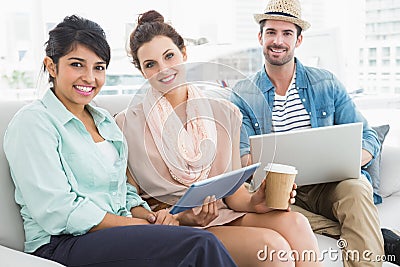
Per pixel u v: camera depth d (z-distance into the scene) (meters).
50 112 1.92
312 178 2.36
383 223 2.53
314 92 2.63
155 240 1.68
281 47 2.58
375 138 2.68
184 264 1.63
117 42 4.39
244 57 3.60
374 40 4.61
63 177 1.83
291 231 2.01
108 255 1.72
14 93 4.06
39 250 1.85
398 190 2.80
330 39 3.65
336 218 2.40
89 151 1.94
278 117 2.62
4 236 1.88
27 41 4.10
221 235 1.98
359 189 2.30
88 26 1.95
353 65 4.77
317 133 2.27
